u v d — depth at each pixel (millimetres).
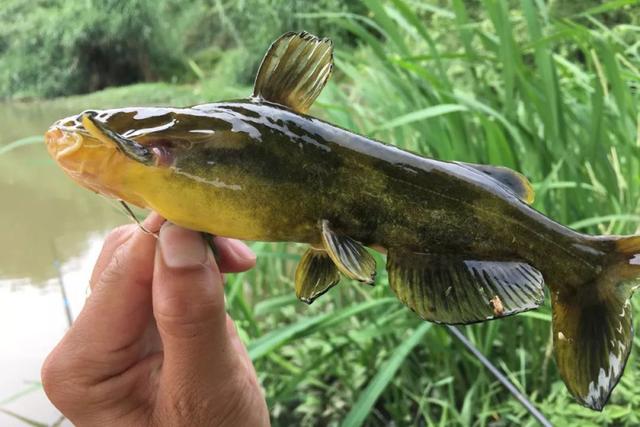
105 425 208
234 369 198
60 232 781
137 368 209
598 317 178
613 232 427
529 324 420
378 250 179
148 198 167
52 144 170
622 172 457
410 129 529
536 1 487
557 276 180
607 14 834
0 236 770
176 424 195
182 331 180
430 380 441
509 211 178
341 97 543
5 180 1046
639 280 177
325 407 448
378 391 346
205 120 166
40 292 609
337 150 170
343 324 500
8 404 448
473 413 411
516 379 419
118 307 203
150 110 169
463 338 368
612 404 372
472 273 175
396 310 449
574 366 178
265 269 559
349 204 170
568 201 425
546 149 427
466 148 443
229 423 200
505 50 409
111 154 163
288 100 178
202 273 180
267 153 165
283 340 366
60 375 205
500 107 495
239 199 166
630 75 439
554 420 359
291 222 169
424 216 173
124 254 203
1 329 546
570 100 492
